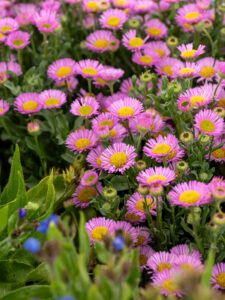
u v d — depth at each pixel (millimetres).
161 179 478
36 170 689
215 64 662
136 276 379
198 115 504
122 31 777
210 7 859
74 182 555
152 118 528
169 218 537
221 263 464
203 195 433
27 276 480
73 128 683
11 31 735
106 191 491
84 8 851
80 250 369
